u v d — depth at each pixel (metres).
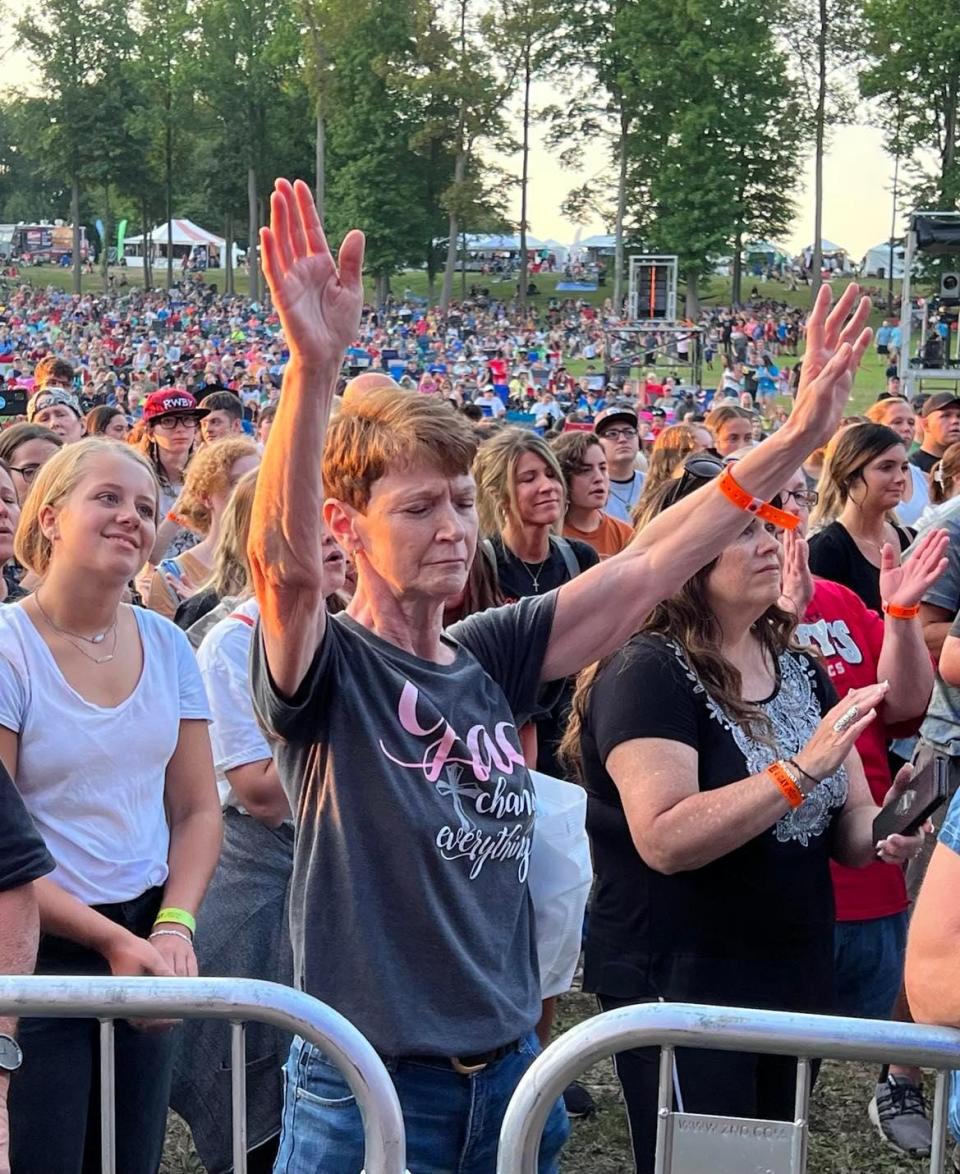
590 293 94.12
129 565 3.01
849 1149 4.25
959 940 2.15
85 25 89.94
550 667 2.67
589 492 6.64
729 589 3.07
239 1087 2.30
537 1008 2.52
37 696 2.94
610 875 3.16
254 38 89.12
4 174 127.56
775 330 61.62
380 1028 2.31
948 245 24.42
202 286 92.50
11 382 34.91
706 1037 2.18
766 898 3.03
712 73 70.81
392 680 2.40
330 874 2.37
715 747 3.04
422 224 80.56
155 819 3.08
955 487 7.17
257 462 5.30
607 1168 4.16
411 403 2.39
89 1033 2.84
